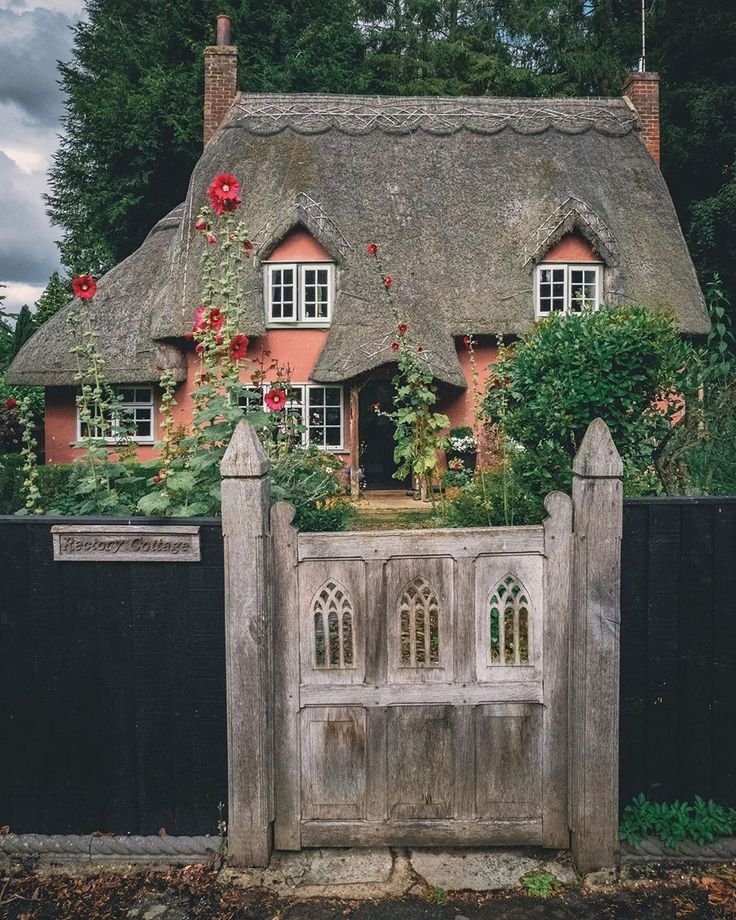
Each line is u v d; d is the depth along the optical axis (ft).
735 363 19.33
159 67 79.56
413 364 30.89
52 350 50.06
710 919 9.41
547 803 10.68
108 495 13.06
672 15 76.48
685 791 11.02
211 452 12.17
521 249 50.24
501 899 9.79
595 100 58.90
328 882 10.11
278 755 10.62
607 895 9.88
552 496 10.44
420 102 57.06
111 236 84.28
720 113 70.33
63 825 10.89
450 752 10.69
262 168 52.65
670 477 19.20
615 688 10.30
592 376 18.92
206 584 10.56
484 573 10.53
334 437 50.24
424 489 44.34
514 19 90.58
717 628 10.85
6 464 22.30
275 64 80.84
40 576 10.60
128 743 10.77
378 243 50.14
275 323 49.60
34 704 10.73
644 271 50.57
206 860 10.55
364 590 10.53
